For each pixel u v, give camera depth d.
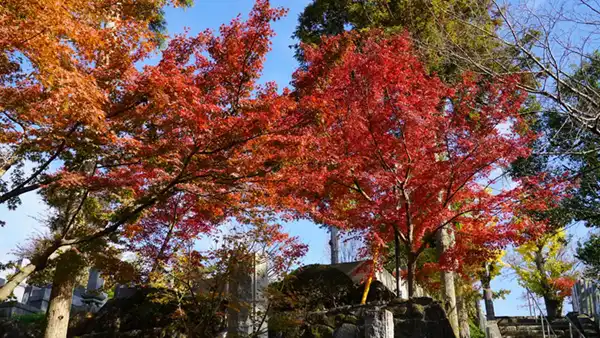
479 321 16.19
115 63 8.43
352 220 9.95
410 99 10.06
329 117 10.34
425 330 8.91
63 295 10.84
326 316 9.97
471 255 9.90
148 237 10.30
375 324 8.64
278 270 10.16
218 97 8.34
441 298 12.85
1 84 8.22
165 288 10.28
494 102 9.79
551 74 10.15
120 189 9.45
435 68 13.54
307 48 12.73
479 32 11.54
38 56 6.77
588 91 11.29
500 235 9.61
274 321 9.67
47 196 10.90
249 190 8.75
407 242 9.99
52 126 7.98
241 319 9.80
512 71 11.20
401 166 10.16
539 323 15.46
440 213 9.92
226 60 8.55
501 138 9.38
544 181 9.83
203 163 8.04
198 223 10.14
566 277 22.77
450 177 9.79
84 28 7.52
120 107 8.44
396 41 11.26
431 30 13.07
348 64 10.64
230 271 9.72
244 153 8.41
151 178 8.38
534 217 14.38
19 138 8.30
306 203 10.08
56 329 10.55
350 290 11.61
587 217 14.44
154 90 7.91
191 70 8.73
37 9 6.56
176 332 10.68
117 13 9.35
